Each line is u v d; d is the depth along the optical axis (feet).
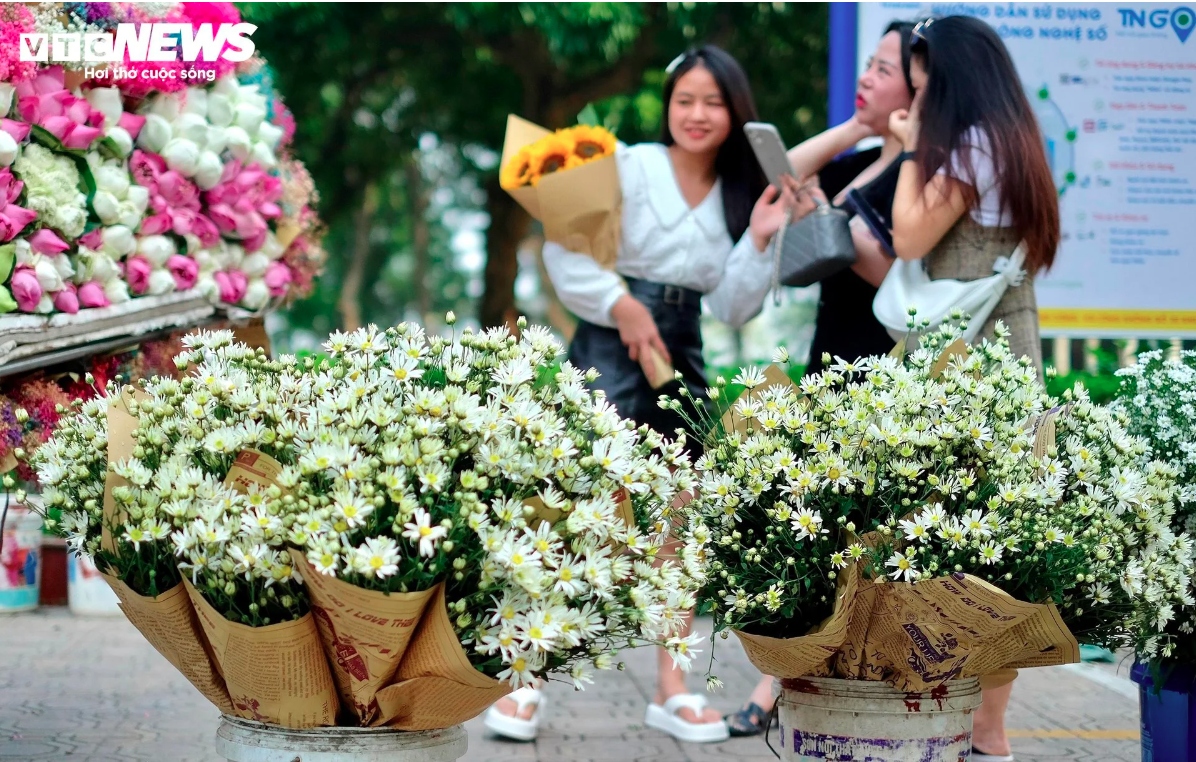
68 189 9.21
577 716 13.04
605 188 12.05
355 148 45.19
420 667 5.83
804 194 11.84
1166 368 9.06
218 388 6.20
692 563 6.67
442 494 5.69
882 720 7.28
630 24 34.19
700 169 12.69
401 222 74.79
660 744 11.85
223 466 6.20
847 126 13.41
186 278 10.61
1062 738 12.23
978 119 10.24
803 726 7.54
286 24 35.91
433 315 89.76
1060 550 6.95
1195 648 8.43
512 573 5.57
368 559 5.36
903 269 10.92
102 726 11.75
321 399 6.30
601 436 6.44
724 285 12.49
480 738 12.10
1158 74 17.67
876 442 7.18
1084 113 17.66
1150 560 7.52
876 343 12.11
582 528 5.88
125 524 6.08
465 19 35.47
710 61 12.34
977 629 6.84
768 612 7.36
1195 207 17.72
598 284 12.15
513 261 44.01
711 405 12.83
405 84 43.55
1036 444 7.48
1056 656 7.47
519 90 42.34
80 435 6.68
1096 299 17.78
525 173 12.45
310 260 12.90
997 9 17.54
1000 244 10.42
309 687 5.95
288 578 5.77
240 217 11.25
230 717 6.41
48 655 14.99
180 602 5.97
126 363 10.37
